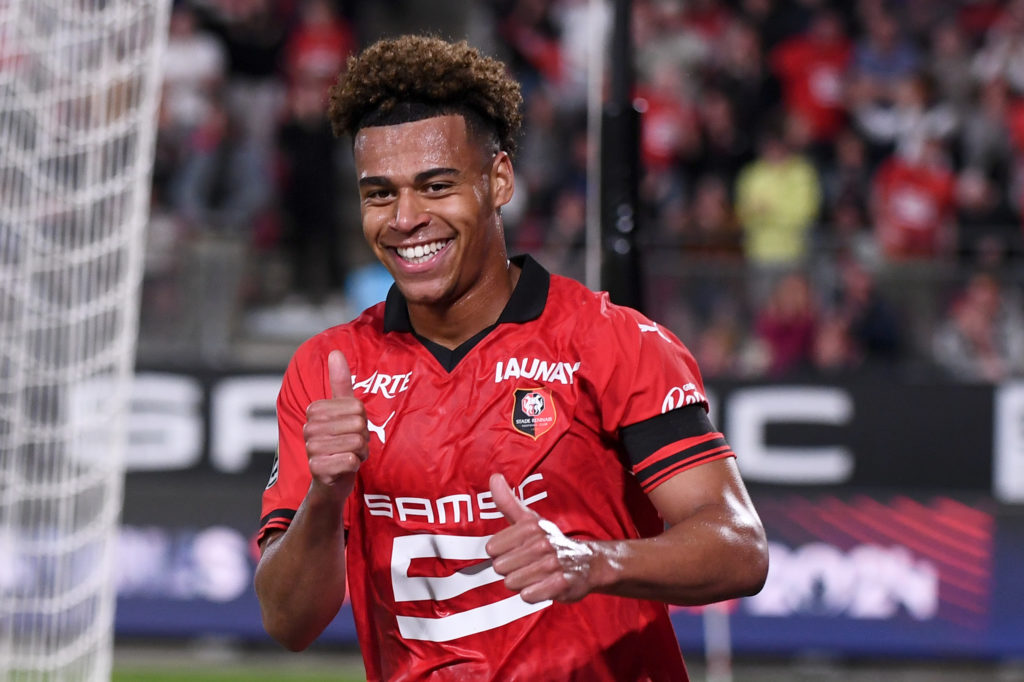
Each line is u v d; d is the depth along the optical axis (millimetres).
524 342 7969
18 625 19547
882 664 26062
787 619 26141
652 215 32500
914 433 26203
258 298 29000
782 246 27359
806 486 26312
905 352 26859
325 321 29250
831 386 26328
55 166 18484
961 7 37062
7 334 18797
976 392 26188
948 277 26953
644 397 7812
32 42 17766
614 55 11430
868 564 26109
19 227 18453
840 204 32812
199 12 35094
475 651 7938
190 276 27891
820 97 35250
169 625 26672
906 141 34688
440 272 7797
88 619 19344
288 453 8438
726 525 7379
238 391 26828
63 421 18984
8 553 18766
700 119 34562
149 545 26781
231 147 33125
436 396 7910
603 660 7961
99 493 19359
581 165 34031
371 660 8438
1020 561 25953
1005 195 33781
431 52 7734
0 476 19281
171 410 26859
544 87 35562
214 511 26797
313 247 30875
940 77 35531
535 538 6766
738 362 26781
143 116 16109
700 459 7727
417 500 7879
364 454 7348
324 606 8016
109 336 18828
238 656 26062
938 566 26031
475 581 7879
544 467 7762
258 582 8109
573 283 8273
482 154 7844
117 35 17672
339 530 7738
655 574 7027
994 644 25844
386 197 7805
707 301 26828
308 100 33156
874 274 27031
